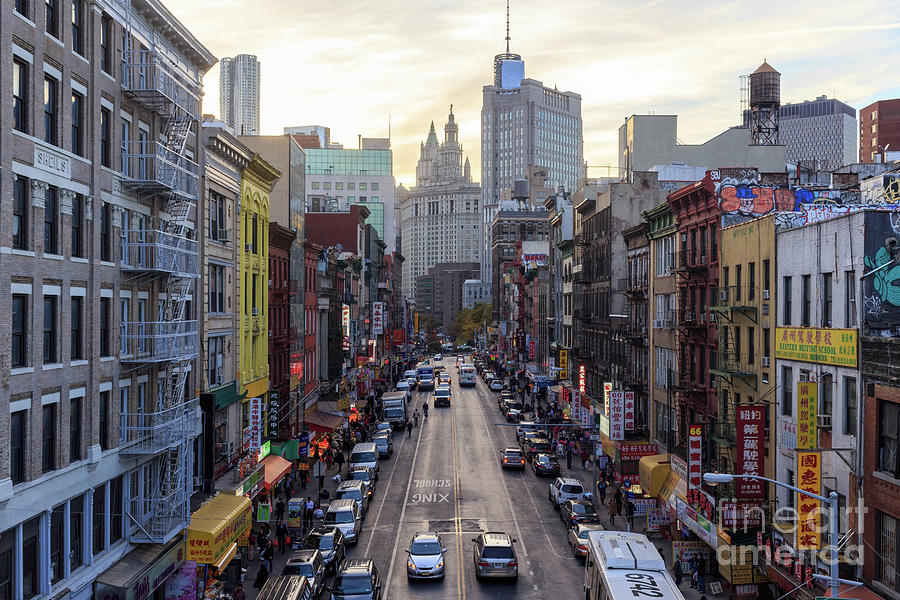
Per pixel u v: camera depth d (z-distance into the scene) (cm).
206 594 2967
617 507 4469
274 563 3534
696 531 3425
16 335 2117
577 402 6525
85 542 2469
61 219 2330
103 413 2619
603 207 6341
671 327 4506
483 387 11362
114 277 2664
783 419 3027
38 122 2202
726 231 3734
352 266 9200
